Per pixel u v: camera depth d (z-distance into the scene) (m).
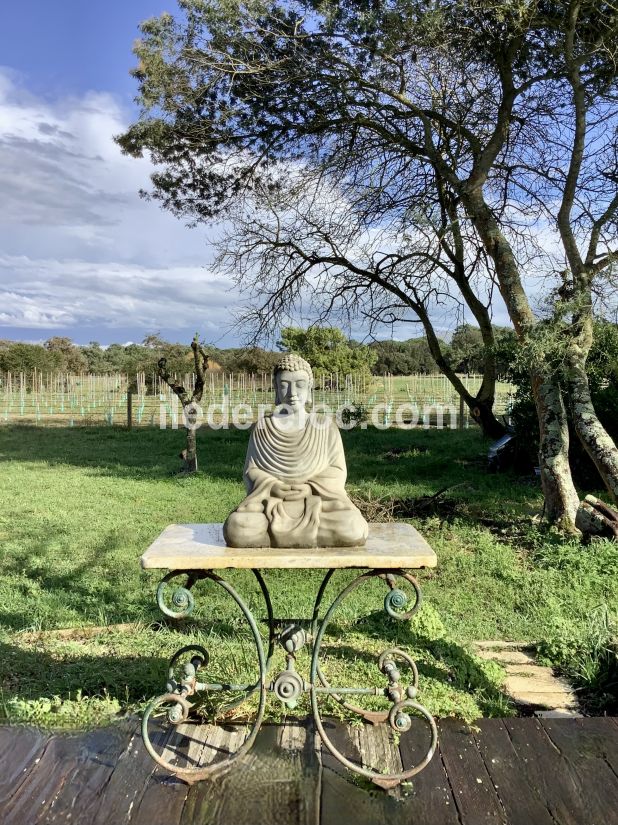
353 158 12.48
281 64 10.18
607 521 7.20
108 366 49.31
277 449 3.54
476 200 9.17
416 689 3.37
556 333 7.57
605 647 4.27
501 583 6.18
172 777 3.00
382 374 31.33
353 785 2.97
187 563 3.10
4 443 17.52
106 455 15.12
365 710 3.47
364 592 5.98
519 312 8.42
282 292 13.98
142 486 11.14
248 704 3.62
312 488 3.42
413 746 3.27
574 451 10.67
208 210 13.36
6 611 5.33
